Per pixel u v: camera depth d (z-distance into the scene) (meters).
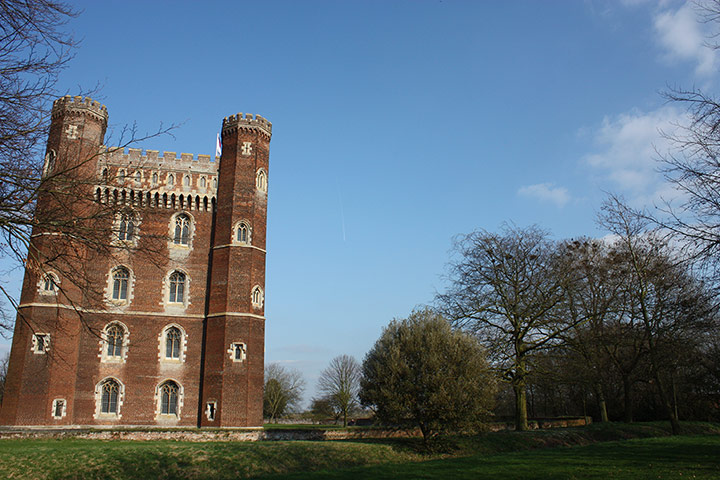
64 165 17.00
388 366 33.62
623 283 42.03
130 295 46.09
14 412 40.12
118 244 18.50
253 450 29.19
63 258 17.38
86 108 47.41
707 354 48.47
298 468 28.17
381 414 33.75
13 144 15.12
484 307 41.66
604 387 54.69
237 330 45.69
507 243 42.59
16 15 14.01
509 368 40.31
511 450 35.91
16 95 14.82
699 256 19.31
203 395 44.81
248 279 47.25
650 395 55.88
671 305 29.41
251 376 45.28
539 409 73.50
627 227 40.81
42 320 42.03
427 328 34.81
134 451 27.02
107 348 45.00
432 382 32.47
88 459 25.25
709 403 55.28
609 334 42.16
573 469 22.44
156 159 49.53
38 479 22.81
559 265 41.97
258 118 51.91
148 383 44.88
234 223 48.28
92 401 43.53
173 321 46.53
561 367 41.56
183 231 49.00
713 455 25.08
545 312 40.75
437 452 33.69
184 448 28.73
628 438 41.56
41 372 41.12
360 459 30.62
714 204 18.91
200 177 50.09
